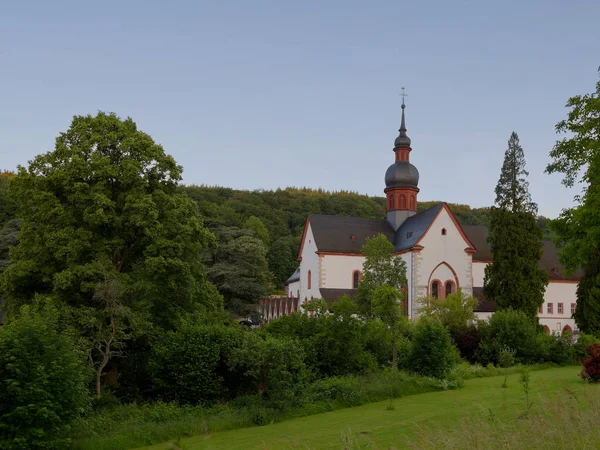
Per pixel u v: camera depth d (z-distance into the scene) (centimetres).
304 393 2452
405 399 2581
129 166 2834
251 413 2262
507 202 5288
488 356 3872
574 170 2919
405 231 6844
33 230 2861
